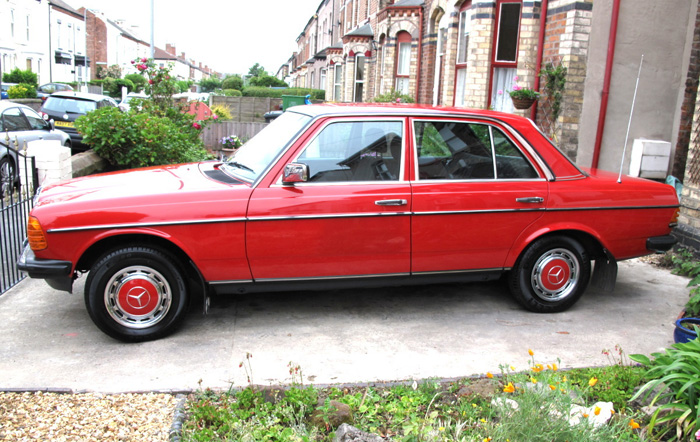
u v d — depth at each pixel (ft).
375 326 16.07
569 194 16.60
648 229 17.39
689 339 12.94
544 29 30.71
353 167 15.48
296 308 17.31
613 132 28.35
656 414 10.47
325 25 153.79
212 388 12.26
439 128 16.15
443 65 50.83
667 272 21.90
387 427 11.12
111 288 14.24
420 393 12.14
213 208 14.49
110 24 218.59
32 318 16.12
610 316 17.22
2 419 10.91
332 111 15.64
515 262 16.92
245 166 16.11
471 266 16.42
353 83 88.94
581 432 9.86
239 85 162.71
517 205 16.21
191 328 15.64
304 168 14.48
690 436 10.44
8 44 131.95
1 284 18.61
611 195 16.92
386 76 64.69
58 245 14.01
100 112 32.83
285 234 14.90
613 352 14.69
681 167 27.71
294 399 11.29
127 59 243.19
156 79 41.68
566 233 17.22
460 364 13.84
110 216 14.08
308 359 13.92
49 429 10.62
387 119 15.81
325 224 15.07
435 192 15.69
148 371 13.11
